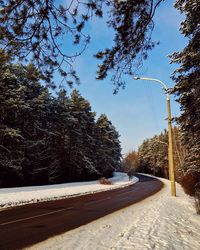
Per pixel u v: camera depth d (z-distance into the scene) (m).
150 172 147.38
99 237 10.27
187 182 32.56
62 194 28.33
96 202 23.73
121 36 6.47
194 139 22.02
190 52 14.23
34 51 6.25
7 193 25.33
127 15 6.22
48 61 6.39
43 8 5.81
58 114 54.09
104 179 55.38
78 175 64.38
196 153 23.47
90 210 18.50
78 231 11.50
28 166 48.09
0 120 40.09
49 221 13.88
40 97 45.59
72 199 25.62
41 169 47.88
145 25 6.39
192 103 15.73
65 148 54.62
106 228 12.13
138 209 19.28
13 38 5.93
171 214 16.59
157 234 10.64
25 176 47.69
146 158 144.62
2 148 39.69
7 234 10.76
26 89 43.22
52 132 51.56
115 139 108.81
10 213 16.09
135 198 28.41
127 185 56.72
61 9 5.83
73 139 56.22
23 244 9.25
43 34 6.07
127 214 16.75
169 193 35.19
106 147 85.88
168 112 29.03
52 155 52.53
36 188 32.94
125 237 9.90
